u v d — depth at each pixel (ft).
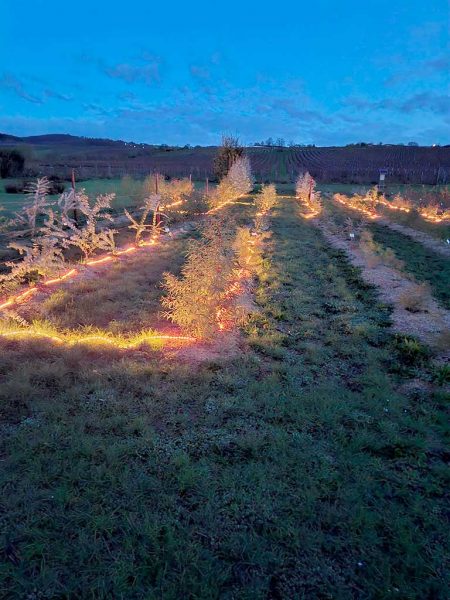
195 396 12.12
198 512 7.85
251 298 22.61
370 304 22.68
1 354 13.82
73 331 16.02
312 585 6.61
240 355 15.16
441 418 11.53
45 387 12.18
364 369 14.82
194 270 17.58
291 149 269.44
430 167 172.55
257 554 7.07
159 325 17.65
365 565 6.98
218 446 9.86
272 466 9.19
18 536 7.18
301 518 7.85
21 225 38.60
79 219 46.62
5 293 20.35
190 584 6.48
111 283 23.34
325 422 11.10
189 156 242.17
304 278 27.40
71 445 9.49
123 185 70.13
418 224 49.19
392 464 9.60
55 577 6.47
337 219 58.75
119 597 6.26
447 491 8.79
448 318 20.34
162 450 9.62
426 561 7.09
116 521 7.54
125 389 12.26
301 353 16.03
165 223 43.93
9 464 8.87
